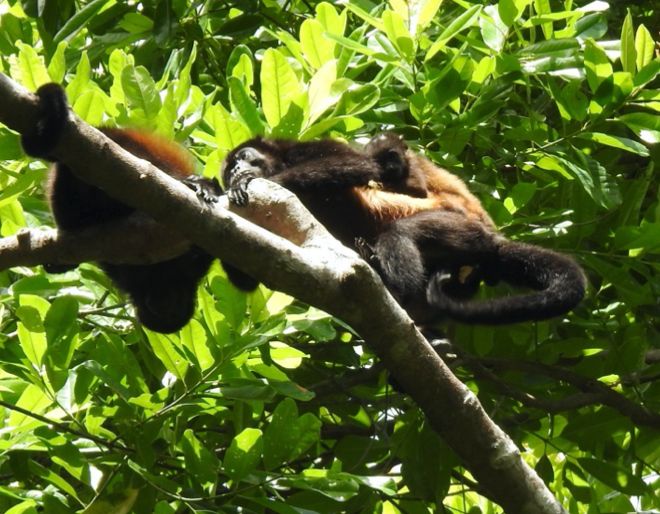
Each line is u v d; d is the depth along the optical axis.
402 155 10.69
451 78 10.50
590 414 11.13
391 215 10.45
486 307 9.45
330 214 10.38
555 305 9.48
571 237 11.57
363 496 10.25
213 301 8.49
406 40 10.30
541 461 11.35
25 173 9.09
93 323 10.00
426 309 10.09
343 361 11.38
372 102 10.23
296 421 8.41
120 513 7.98
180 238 7.65
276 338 9.77
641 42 10.85
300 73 10.81
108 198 8.06
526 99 12.64
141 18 11.72
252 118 10.01
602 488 12.24
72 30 10.85
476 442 7.70
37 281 9.28
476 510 11.41
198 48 12.37
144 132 9.05
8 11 12.02
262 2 12.70
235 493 8.38
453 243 10.34
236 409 9.40
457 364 10.62
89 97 8.91
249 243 7.07
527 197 10.72
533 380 11.51
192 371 8.41
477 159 12.16
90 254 7.72
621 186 11.91
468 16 10.15
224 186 9.80
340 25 10.68
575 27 11.49
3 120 6.35
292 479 8.35
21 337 8.31
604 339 11.59
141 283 9.10
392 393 11.64
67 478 9.58
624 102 10.79
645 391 12.08
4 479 9.76
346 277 7.18
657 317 12.19
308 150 10.18
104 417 8.55
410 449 10.77
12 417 8.48
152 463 8.36
